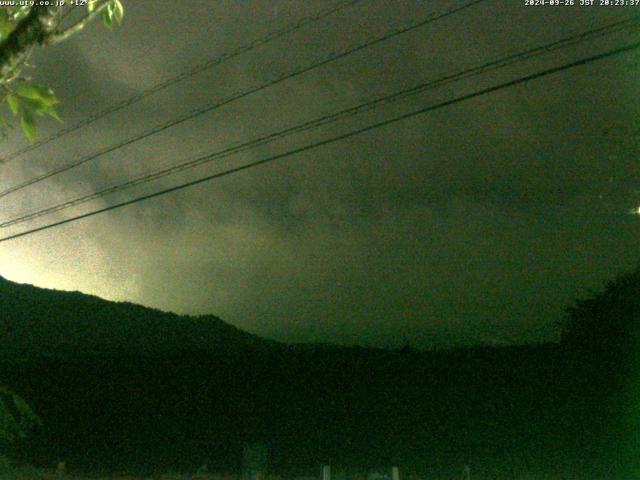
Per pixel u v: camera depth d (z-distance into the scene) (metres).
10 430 5.96
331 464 20.25
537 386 18.67
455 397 19.44
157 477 21.09
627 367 17.97
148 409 23.22
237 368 22.38
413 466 19.36
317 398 21.02
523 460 18.39
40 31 3.96
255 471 19.38
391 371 20.30
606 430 17.86
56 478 21.30
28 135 3.75
